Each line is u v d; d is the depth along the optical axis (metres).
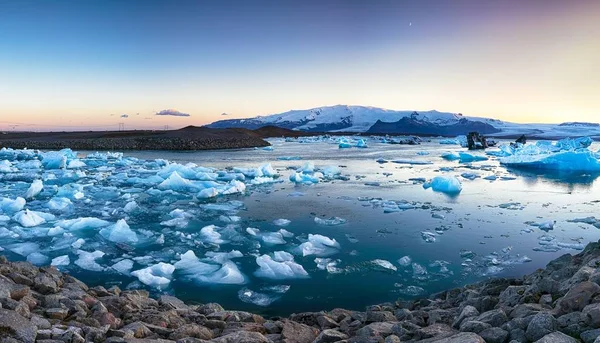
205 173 22.34
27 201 16.42
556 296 4.87
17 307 4.53
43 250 10.01
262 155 41.12
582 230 12.10
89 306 5.61
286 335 4.99
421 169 28.64
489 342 3.91
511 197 17.53
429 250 10.18
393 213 14.25
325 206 15.42
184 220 12.91
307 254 9.83
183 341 4.28
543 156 29.27
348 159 36.88
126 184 20.97
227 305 7.14
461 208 15.21
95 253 9.52
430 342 4.08
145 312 5.58
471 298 5.77
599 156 31.70
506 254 9.87
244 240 10.92
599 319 3.57
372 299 7.43
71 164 27.66
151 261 9.37
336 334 4.79
